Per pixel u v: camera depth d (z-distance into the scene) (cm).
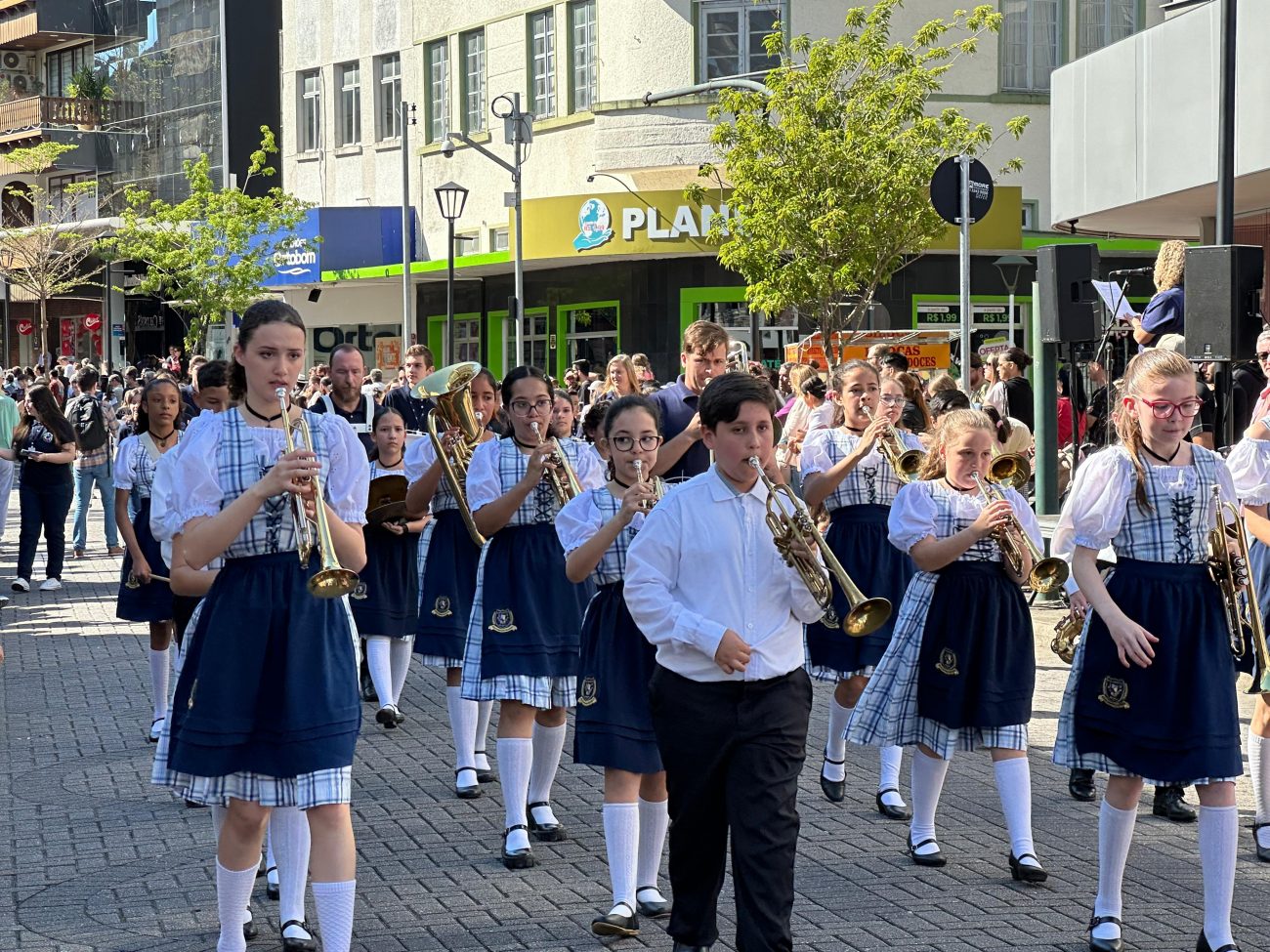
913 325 2919
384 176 3925
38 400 1605
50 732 956
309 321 3950
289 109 4197
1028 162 3144
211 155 4769
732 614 486
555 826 709
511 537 705
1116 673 552
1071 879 645
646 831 603
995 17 2350
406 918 602
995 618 650
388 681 955
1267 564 698
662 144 3072
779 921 468
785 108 2336
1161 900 613
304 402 1041
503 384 718
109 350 5112
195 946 577
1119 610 545
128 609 898
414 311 3753
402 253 3797
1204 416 1112
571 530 605
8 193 5562
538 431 712
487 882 648
